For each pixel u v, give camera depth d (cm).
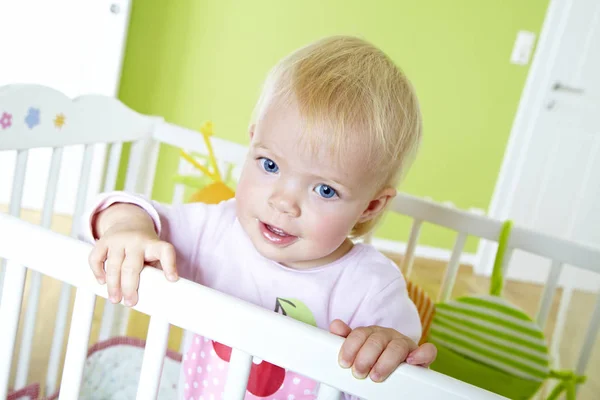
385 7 250
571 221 280
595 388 168
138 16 231
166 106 244
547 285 100
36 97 79
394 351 45
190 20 235
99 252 48
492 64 263
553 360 125
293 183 61
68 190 226
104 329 113
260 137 62
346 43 69
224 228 78
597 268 95
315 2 243
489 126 271
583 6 253
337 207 62
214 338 45
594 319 99
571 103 264
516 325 100
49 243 48
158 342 47
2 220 49
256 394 72
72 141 90
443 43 258
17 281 50
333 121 59
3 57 208
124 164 232
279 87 63
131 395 104
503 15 256
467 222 101
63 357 130
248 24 240
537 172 273
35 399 91
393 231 285
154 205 74
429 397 43
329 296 73
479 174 279
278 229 63
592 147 269
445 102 267
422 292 102
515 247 99
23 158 81
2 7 203
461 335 102
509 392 102
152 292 47
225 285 76
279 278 74
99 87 215
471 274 281
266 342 44
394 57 258
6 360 51
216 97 245
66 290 92
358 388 44
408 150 68
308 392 72
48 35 208
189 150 115
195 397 78
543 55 260
